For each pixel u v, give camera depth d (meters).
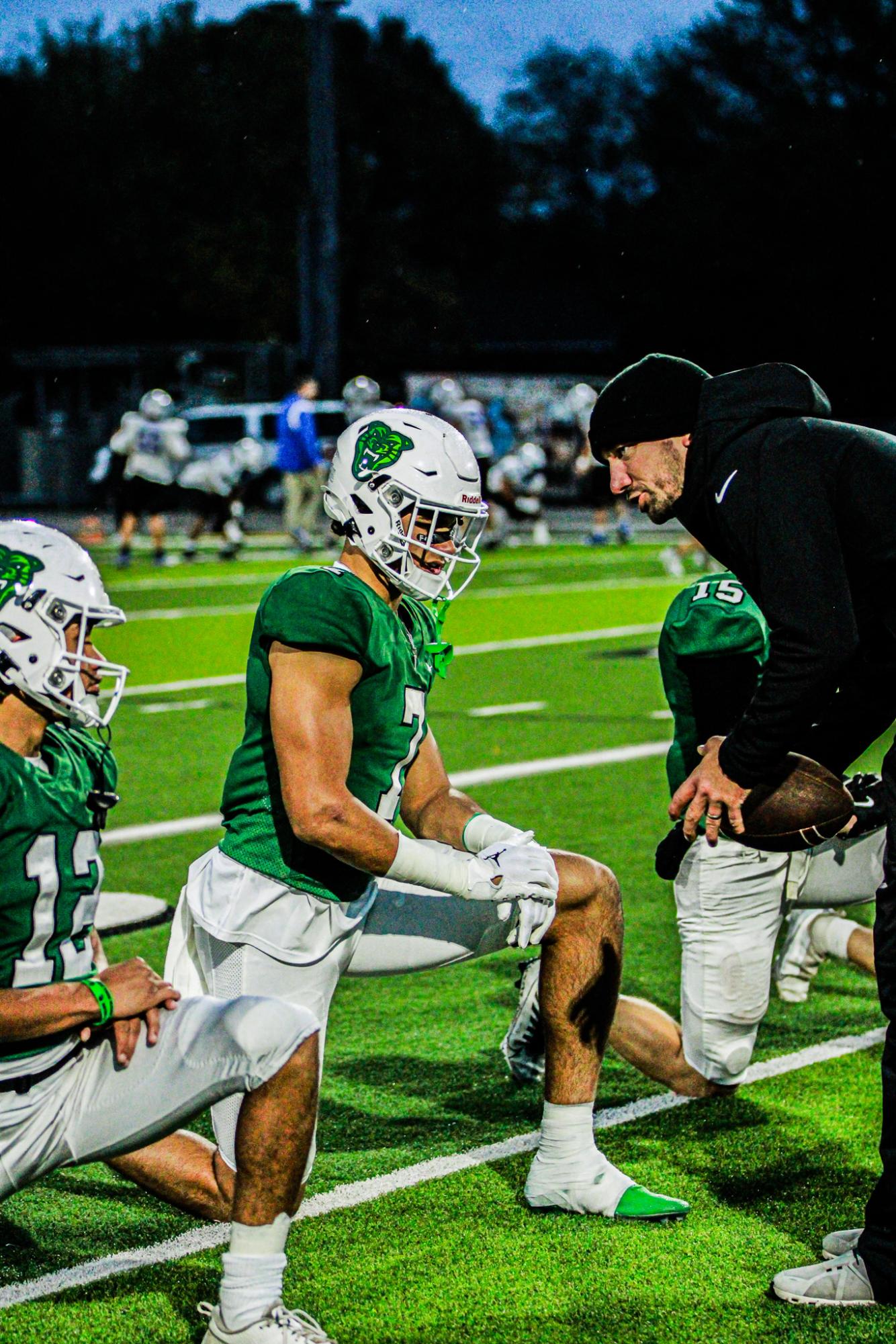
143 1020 3.43
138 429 23.39
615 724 11.68
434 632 4.18
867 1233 3.82
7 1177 3.36
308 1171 3.50
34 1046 3.34
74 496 35.88
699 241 34.97
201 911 3.91
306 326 29.39
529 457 27.61
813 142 34.56
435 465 3.88
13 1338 3.63
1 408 37.12
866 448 3.78
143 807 9.16
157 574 22.78
